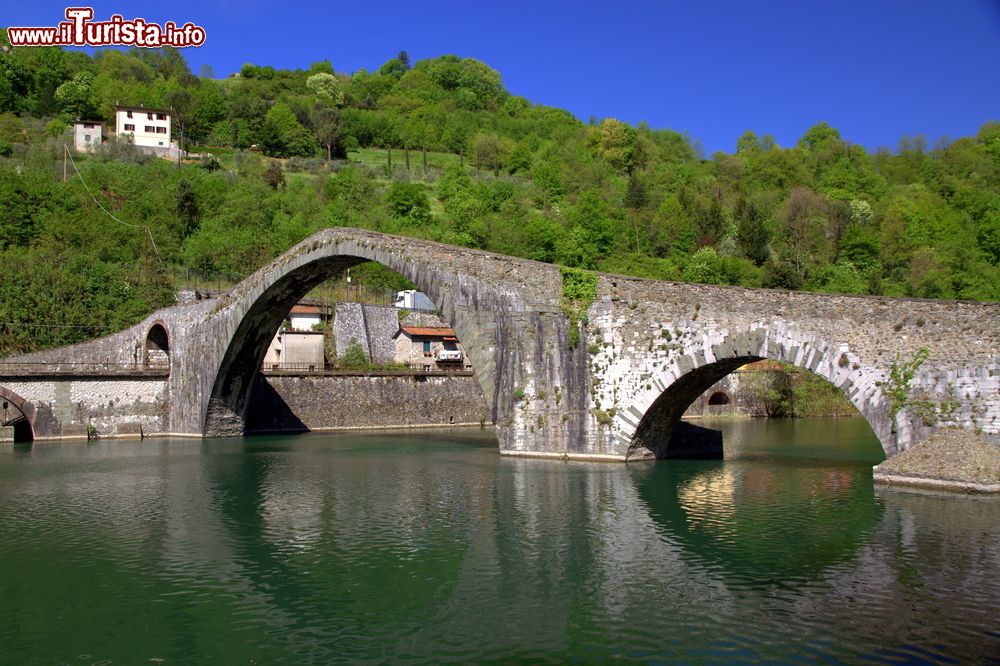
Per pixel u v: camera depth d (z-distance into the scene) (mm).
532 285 33531
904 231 97500
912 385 24875
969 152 130250
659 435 33562
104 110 123625
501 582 16766
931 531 19953
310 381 53969
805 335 26500
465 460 35562
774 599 15422
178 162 109188
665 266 89750
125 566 18219
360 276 82250
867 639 13336
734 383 65812
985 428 23828
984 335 23891
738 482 28375
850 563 17609
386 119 151375
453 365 68062
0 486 28875
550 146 144250
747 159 141875
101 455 38375
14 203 74438
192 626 14547
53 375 45531
